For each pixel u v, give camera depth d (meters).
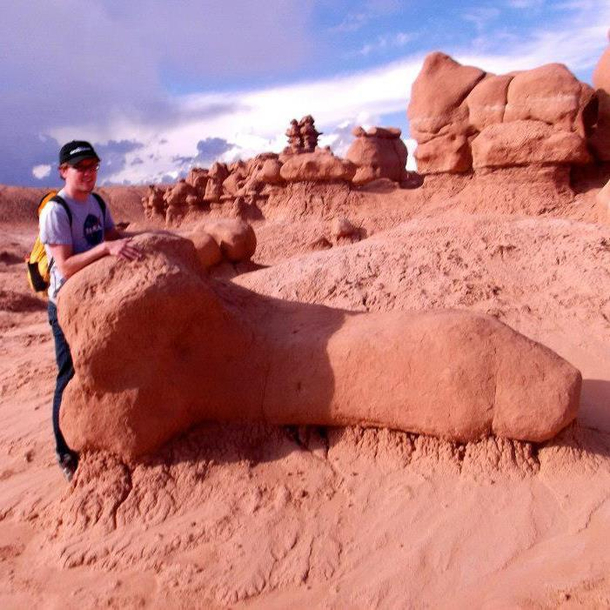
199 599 2.42
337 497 2.87
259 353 3.35
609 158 10.90
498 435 2.94
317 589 2.41
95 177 3.23
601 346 4.87
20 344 7.80
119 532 2.83
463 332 3.00
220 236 8.84
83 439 3.11
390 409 3.07
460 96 13.02
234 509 2.83
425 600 2.30
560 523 2.58
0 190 56.34
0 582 2.65
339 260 6.94
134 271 3.05
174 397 3.17
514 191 11.23
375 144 20.42
